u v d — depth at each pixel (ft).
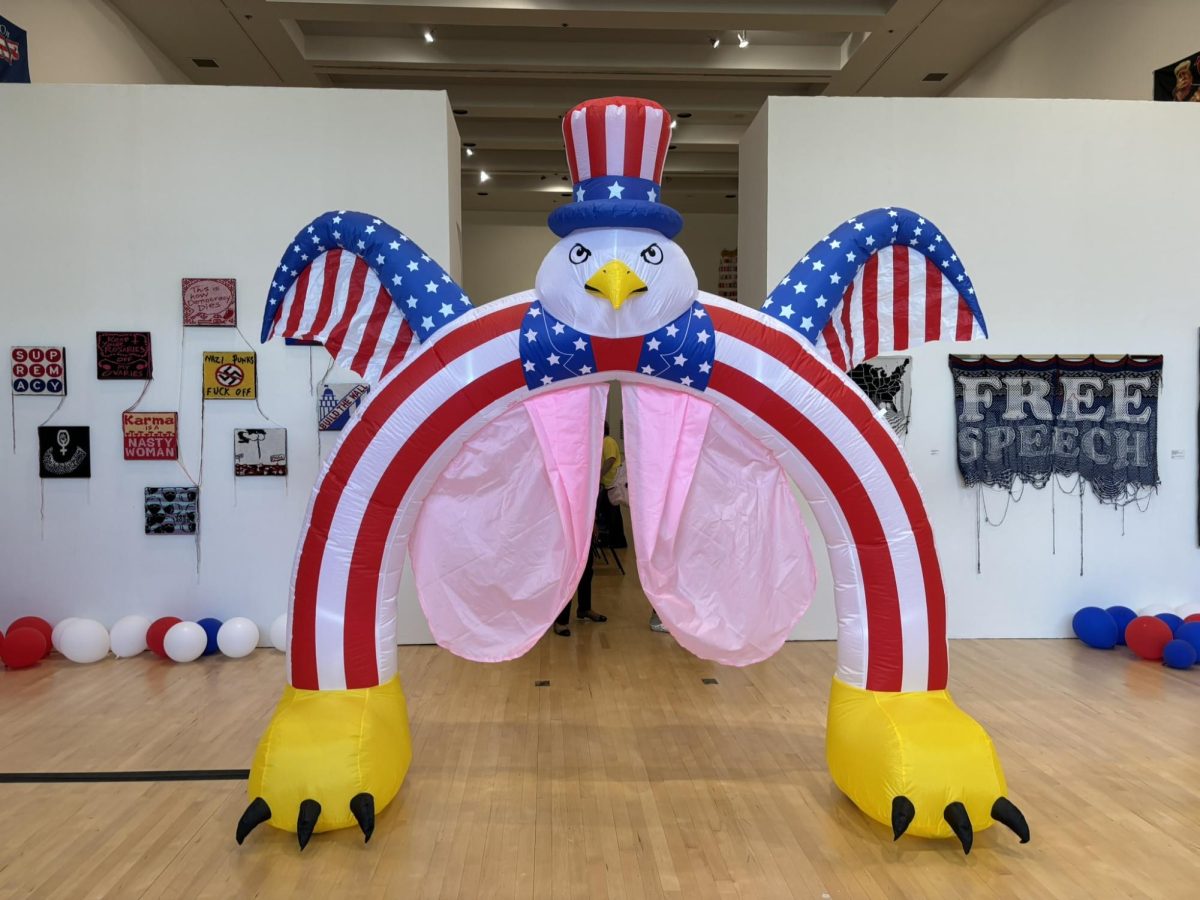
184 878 8.34
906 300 10.37
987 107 16.53
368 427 9.50
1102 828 9.31
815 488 9.73
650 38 27.25
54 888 8.16
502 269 42.27
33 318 15.90
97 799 10.00
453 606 10.15
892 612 9.55
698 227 43.11
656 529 9.71
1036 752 11.34
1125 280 16.83
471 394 9.34
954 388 16.62
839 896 8.05
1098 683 14.20
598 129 8.86
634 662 15.57
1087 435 16.79
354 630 9.59
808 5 23.89
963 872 8.46
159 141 15.89
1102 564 16.98
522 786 10.41
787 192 16.46
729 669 15.11
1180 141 16.75
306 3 22.94
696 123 33.65
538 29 26.55
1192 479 16.99
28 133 15.78
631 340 9.17
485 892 8.12
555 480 9.64
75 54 21.25
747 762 11.11
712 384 9.41
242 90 15.96
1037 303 16.74
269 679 14.44
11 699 13.44
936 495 16.75
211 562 16.21
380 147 16.12
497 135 33.32
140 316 15.97
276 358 16.08
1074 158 16.66
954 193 16.58
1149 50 19.72
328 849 8.91
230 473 16.15
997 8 24.00
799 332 9.76
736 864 8.62
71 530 16.07
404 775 9.96
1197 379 16.96
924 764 8.72
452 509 10.00
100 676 14.65
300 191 16.10
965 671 14.80
